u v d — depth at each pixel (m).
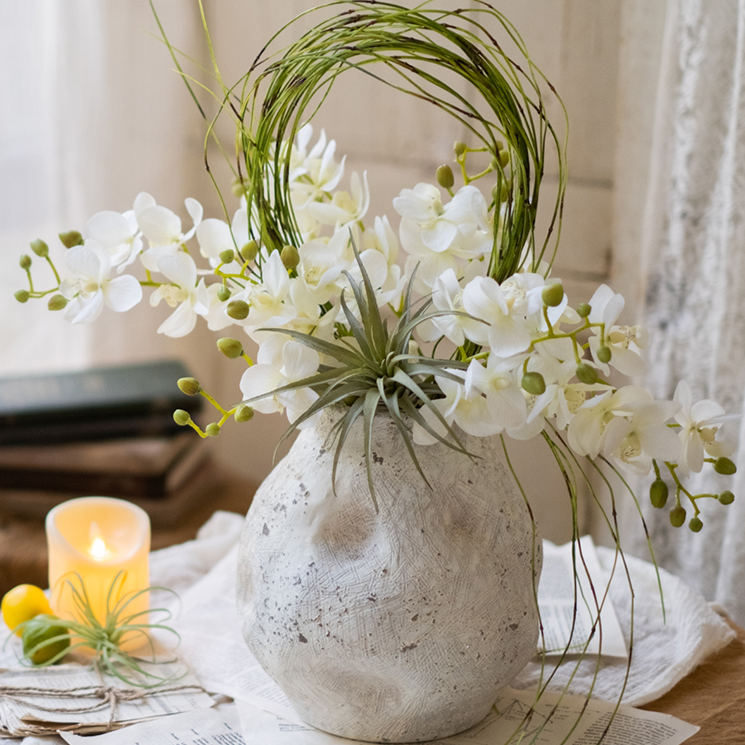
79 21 2.08
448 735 1.40
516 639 1.36
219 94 2.10
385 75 1.96
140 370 2.08
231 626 1.58
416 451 1.35
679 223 1.73
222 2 2.06
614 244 1.85
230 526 1.79
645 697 1.46
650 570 1.62
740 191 1.64
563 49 1.83
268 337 1.33
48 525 1.57
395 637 1.33
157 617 1.60
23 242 2.25
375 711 1.37
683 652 1.51
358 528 1.35
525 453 1.97
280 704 1.45
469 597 1.34
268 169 1.38
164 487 1.97
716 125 1.68
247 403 1.31
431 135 1.95
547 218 1.88
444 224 1.34
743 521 1.68
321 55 1.31
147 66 2.08
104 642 1.52
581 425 1.30
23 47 2.16
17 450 1.96
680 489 1.33
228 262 1.33
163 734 1.41
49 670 1.50
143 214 1.38
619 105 1.82
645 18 1.77
